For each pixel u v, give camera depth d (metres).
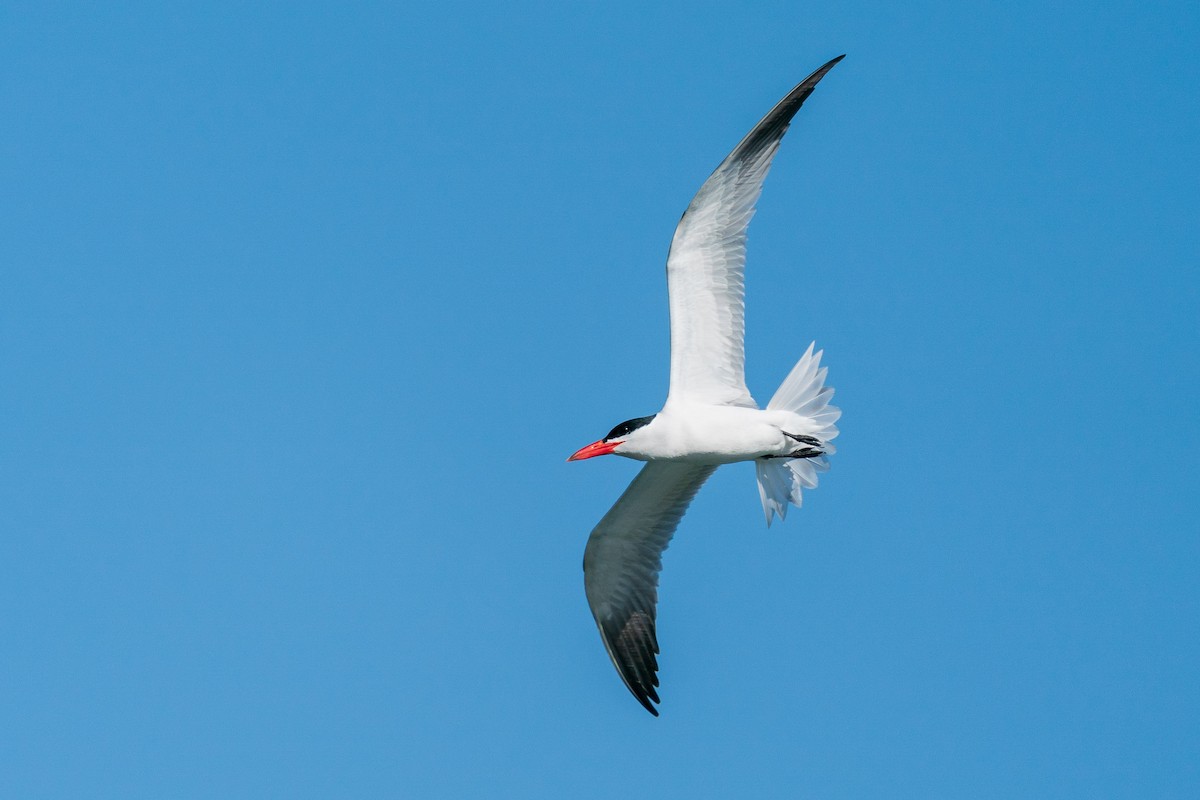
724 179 13.59
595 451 14.36
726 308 13.94
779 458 15.01
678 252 13.79
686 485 15.60
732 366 14.13
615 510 15.60
